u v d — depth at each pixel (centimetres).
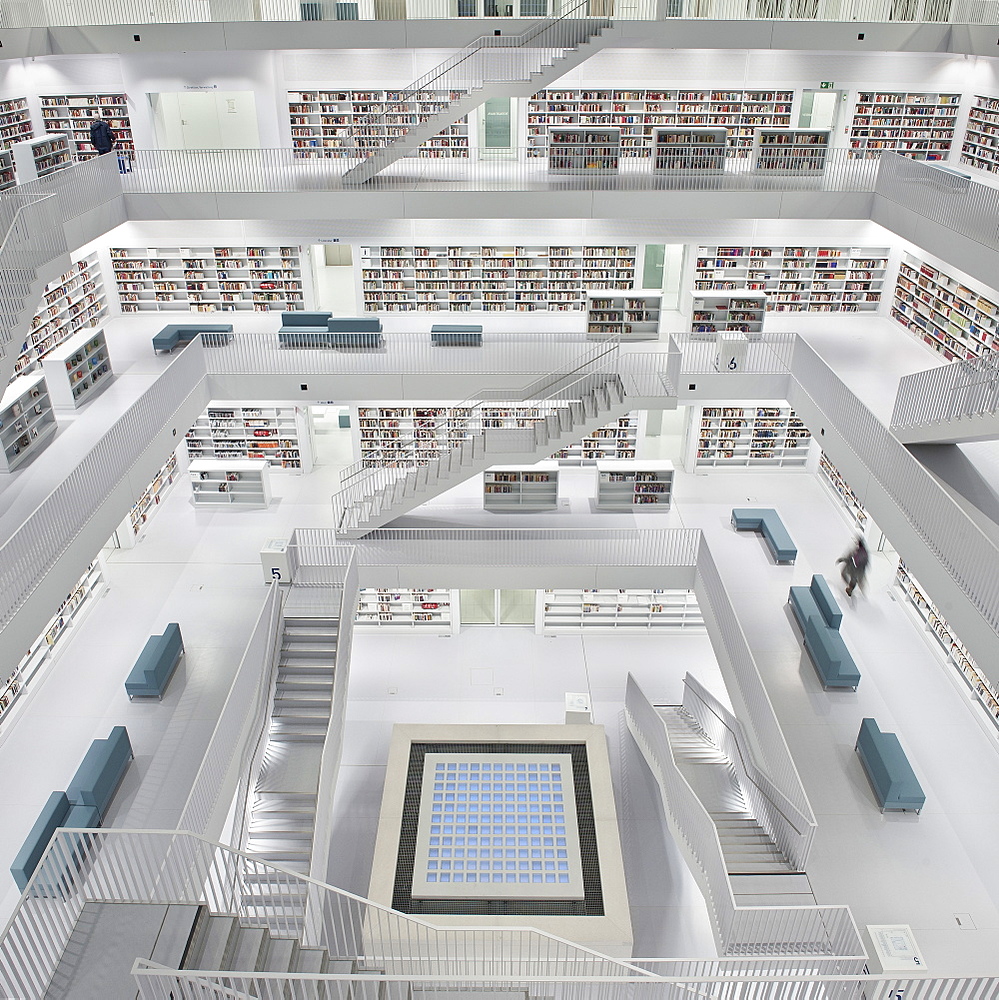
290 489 1972
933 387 1288
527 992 769
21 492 1359
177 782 1216
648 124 2012
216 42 1773
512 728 1522
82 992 610
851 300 2028
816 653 1466
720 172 1716
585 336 1844
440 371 1702
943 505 1123
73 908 675
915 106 2023
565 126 1714
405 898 1245
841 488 1897
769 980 759
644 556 1639
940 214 1471
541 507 1811
